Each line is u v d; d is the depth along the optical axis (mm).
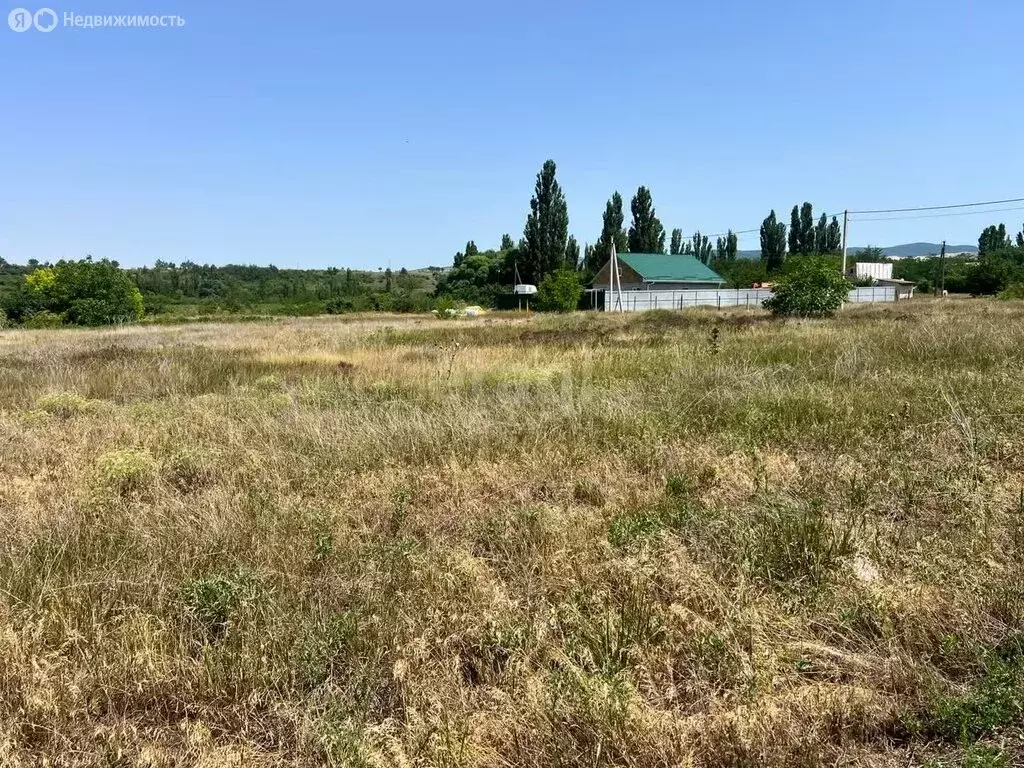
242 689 2598
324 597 3279
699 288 60812
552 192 60031
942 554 3281
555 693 2428
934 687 2359
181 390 9992
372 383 9555
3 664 2697
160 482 5137
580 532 3857
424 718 2434
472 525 4105
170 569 3547
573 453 5355
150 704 2617
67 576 3406
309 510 4367
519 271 63125
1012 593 2850
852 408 6090
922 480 4281
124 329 30141
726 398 6809
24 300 43188
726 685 2559
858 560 3375
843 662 2639
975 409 5559
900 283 59656
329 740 2287
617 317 28547
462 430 6082
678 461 5027
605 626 2850
